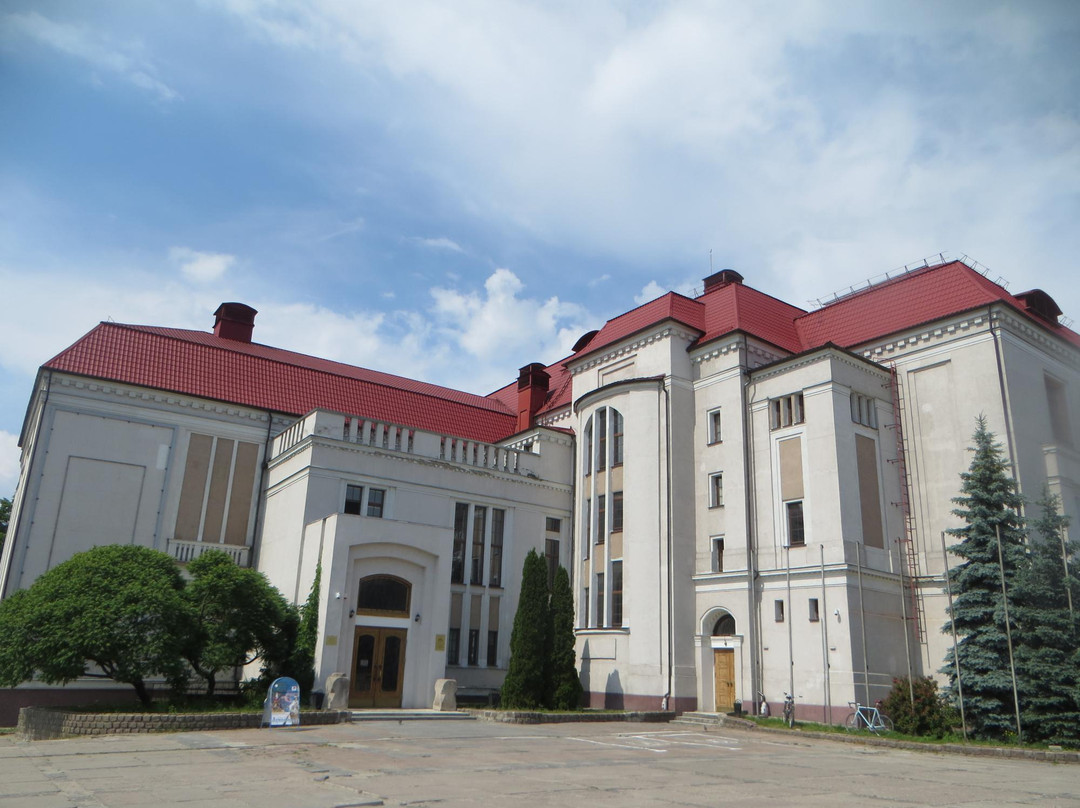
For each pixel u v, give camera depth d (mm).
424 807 10578
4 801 10398
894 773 15523
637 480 31922
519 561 34281
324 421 30422
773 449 29281
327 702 24000
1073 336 31562
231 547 32469
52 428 30250
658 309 34500
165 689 28328
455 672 31484
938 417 28188
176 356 34531
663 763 16250
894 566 27344
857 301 33156
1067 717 20094
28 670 21078
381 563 27297
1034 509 25828
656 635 29562
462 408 42906
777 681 26906
